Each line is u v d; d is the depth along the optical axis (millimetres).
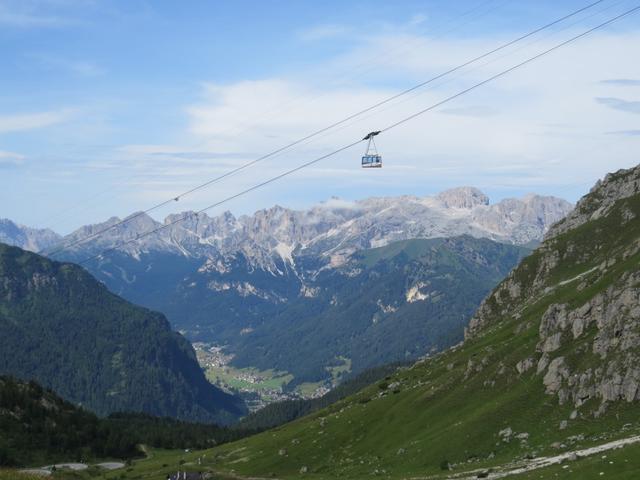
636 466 119125
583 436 156875
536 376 190750
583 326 193375
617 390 164500
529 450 160875
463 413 198875
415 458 183875
